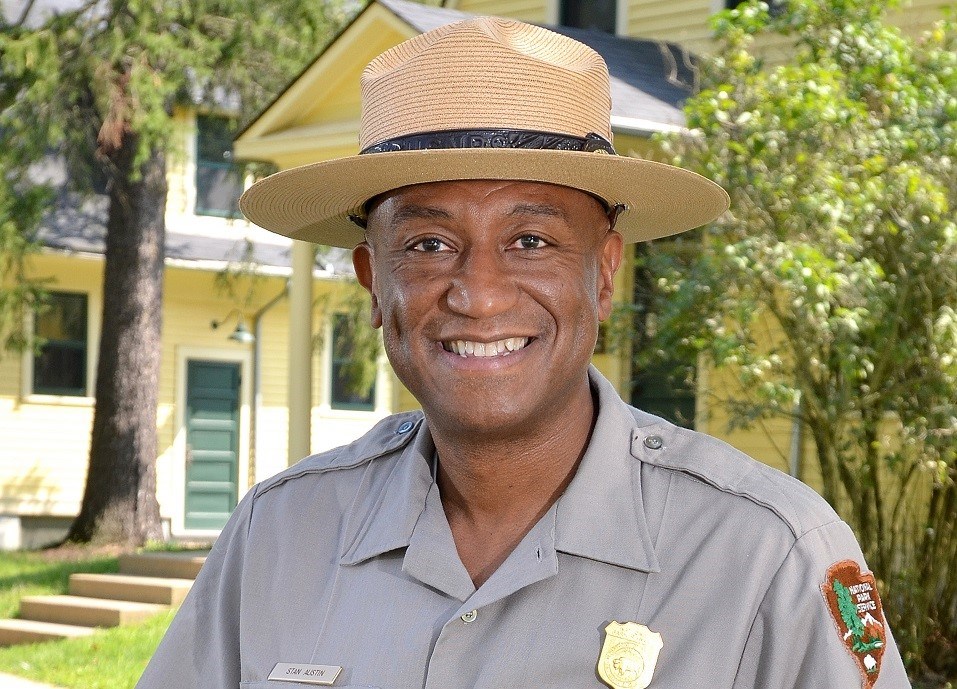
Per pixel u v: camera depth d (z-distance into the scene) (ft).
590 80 6.79
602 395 7.01
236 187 64.54
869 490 25.04
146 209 53.21
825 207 22.43
